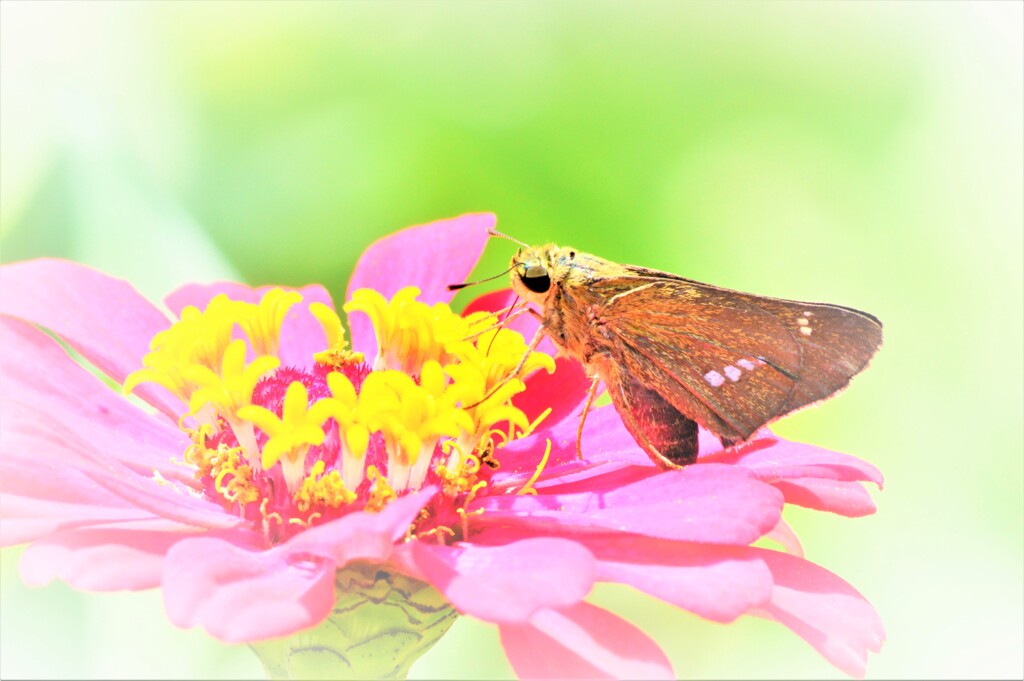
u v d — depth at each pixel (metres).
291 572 0.33
